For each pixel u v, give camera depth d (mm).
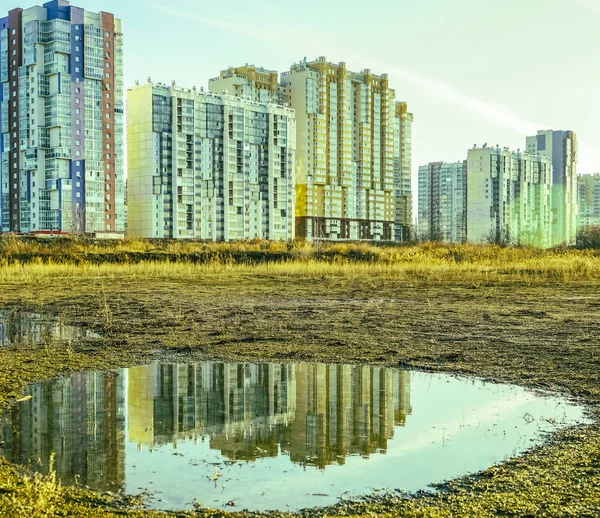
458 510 5195
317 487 5762
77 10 93438
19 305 20031
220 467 6320
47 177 93000
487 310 18797
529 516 5039
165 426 7773
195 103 103375
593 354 11906
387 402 8883
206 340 13586
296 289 25859
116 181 97688
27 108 93688
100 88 95625
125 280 30078
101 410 8461
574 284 27797
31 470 6164
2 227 98875
